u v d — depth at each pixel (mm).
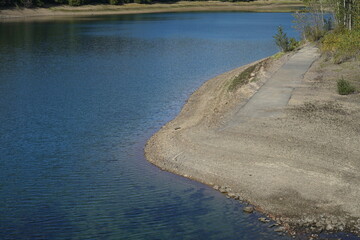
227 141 21234
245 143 20781
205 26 89562
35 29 82375
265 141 20781
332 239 13656
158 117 27703
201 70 43031
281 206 15664
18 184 18297
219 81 36750
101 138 23906
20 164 20453
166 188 17531
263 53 54000
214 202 16266
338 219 14688
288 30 80125
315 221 14641
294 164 18375
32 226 14938
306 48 47906
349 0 46969
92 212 15781
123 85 36625
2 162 20672
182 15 120250
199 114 27406
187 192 17109
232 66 45094
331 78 32281
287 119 23562
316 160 18609
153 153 21281
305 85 30844
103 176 18922
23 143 23250
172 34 75125
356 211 15062
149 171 19266
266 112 25031
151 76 40250
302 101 26797
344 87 27938
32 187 17953
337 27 47438
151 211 15742
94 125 26156
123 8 133250
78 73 41844
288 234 14039
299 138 20891
